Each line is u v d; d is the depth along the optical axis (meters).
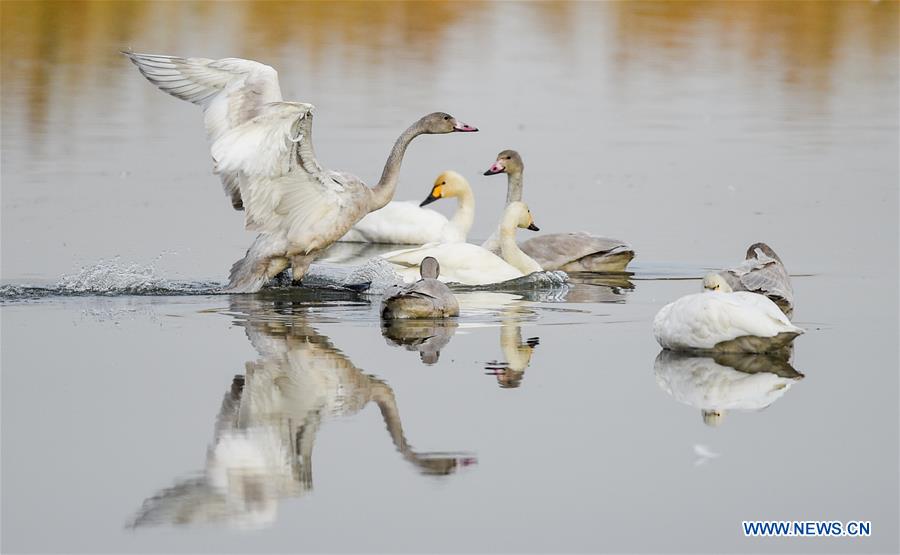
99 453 10.37
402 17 49.00
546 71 39.41
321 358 13.20
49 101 33.78
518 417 11.22
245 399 11.74
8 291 16.52
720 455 10.35
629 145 29.11
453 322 14.95
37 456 10.30
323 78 36.78
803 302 15.97
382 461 10.23
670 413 11.34
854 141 29.61
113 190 24.19
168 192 24.19
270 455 10.35
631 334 14.29
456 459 10.25
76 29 43.56
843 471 10.05
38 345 13.70
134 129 30.67
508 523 9.13
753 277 14.99
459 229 21.06
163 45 40.22
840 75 39.25
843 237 20.47
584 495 9.62
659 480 9.86
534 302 16.28
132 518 9.18
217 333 14.33
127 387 12.12
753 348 13.20
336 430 10.92
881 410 11.43
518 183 21.48
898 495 9.64
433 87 36.12
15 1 47.78
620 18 49.75
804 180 25.38
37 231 20.67
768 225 21.50
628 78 38.56
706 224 21.67
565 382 12.26
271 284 17.30
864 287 16.86
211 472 10.00
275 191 16.62
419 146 28.66
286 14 48.09
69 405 11.56
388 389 12.05
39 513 9.26
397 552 8.72
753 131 30.98
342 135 29.19
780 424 11.07
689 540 8.94
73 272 17.84
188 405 11.56
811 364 12.92
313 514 9.27
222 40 41.62
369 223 21.91
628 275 18.28
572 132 30.62
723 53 42.81
